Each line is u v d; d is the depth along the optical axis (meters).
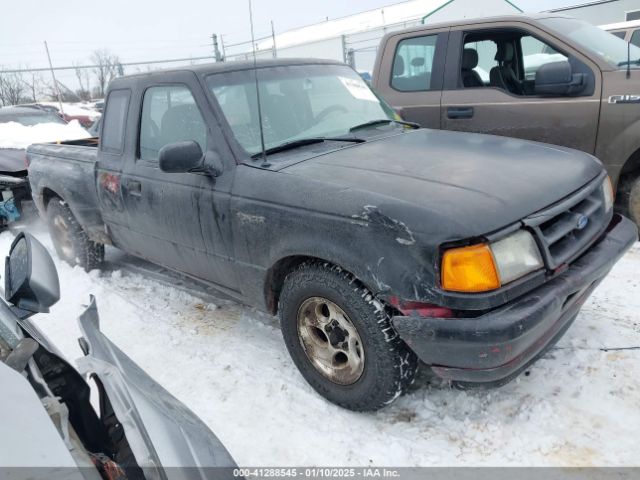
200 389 2.99
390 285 2.21
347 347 2.59
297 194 2.57
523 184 2.45
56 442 1.26
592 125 4.34
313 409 2.73
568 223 2.44
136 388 1.79
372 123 3.59
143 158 3.67
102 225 4.36
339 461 2.39
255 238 2.79
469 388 2.43
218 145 3.02
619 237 2.71
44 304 2.02
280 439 2.55
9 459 1.19
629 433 2.38
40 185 5.04
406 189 2.37
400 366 2.39
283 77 3.47
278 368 3.12
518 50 5.10
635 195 4.39
